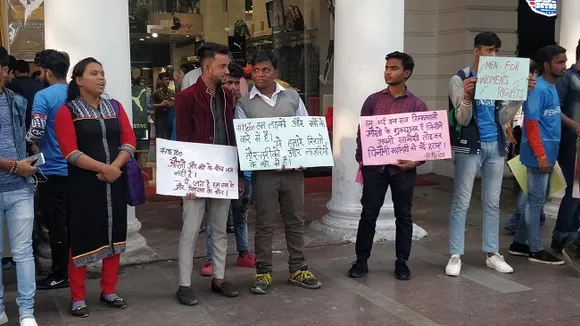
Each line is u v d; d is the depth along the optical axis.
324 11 10.11
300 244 4.70
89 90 3.94
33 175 3.80
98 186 3.97
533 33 9.95
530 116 5.06
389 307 4.28
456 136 4.92
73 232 3.96
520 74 4.60
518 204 6.39
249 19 11.23
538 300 4.43
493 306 4.30
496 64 4.59
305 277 4.68
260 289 4.53
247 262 5.28
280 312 4.18
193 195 4.20
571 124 5.35
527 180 5.33
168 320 4.03
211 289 4.66
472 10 9.72
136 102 9.53
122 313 4.15
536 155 5.06
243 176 4.70
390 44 6.00
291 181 4.52
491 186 5.06
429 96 10.48
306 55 10.36
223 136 4.38
